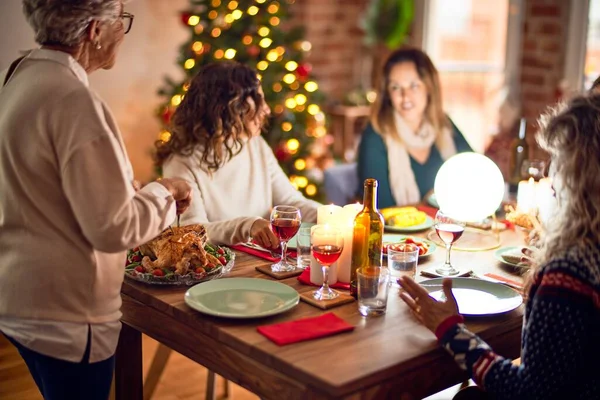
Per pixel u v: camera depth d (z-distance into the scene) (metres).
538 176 2.62
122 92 4.64
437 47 5.56
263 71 3.98
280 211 1.99
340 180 3.47
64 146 1.58
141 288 1.90
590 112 1.46
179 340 1.83
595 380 1.48
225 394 2.98
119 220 1.59
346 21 5.98
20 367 3.13
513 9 4.86
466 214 2.33
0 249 1.72
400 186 3.37
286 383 1.54
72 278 1.68
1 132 1.66
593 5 4.41
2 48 3.83
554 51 4.60
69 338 1.69
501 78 5.01
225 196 2.54
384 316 1.76
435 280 1.97
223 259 2.04
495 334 1.74
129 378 2.17
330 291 1.89
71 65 1.69
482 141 5.21
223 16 4.04
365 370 1.48
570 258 1.43
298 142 4.11
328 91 5.99
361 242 1.86
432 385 1.65
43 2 1.65
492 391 1.50
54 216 1.65
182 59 4.05
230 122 2.43
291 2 4.40
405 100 3.34
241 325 1.68
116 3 1.74
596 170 1.43
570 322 1.40
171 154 2.50
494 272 2.14
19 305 1.69
